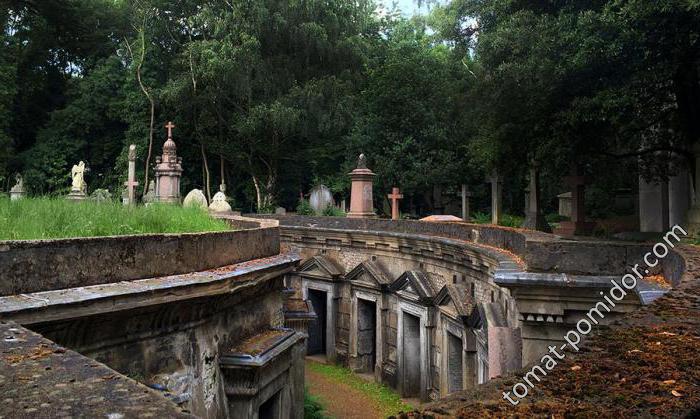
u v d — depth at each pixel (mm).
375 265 19828
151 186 31000
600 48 11289
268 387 8828
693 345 2994
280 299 10562
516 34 13117
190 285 6531
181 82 34094
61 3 39844
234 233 8594
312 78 34812
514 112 14773
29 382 2406
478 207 34688
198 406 7203
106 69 38688
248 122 32219
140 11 35938
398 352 17594
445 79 32719
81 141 38438
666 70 11531
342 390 17719
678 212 17609
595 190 26594
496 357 8852
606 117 12383
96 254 5879
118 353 5902
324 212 31766
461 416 2045
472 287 13812
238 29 32750
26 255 5227
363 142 33375
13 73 34875
